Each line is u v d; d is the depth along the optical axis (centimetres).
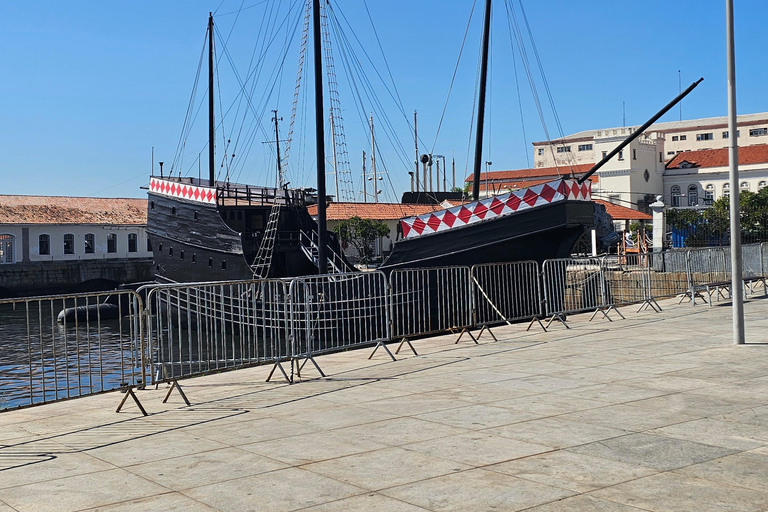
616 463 602
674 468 584
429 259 2161
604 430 709
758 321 1531
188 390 1049
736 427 707
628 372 1017
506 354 1238
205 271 2862
